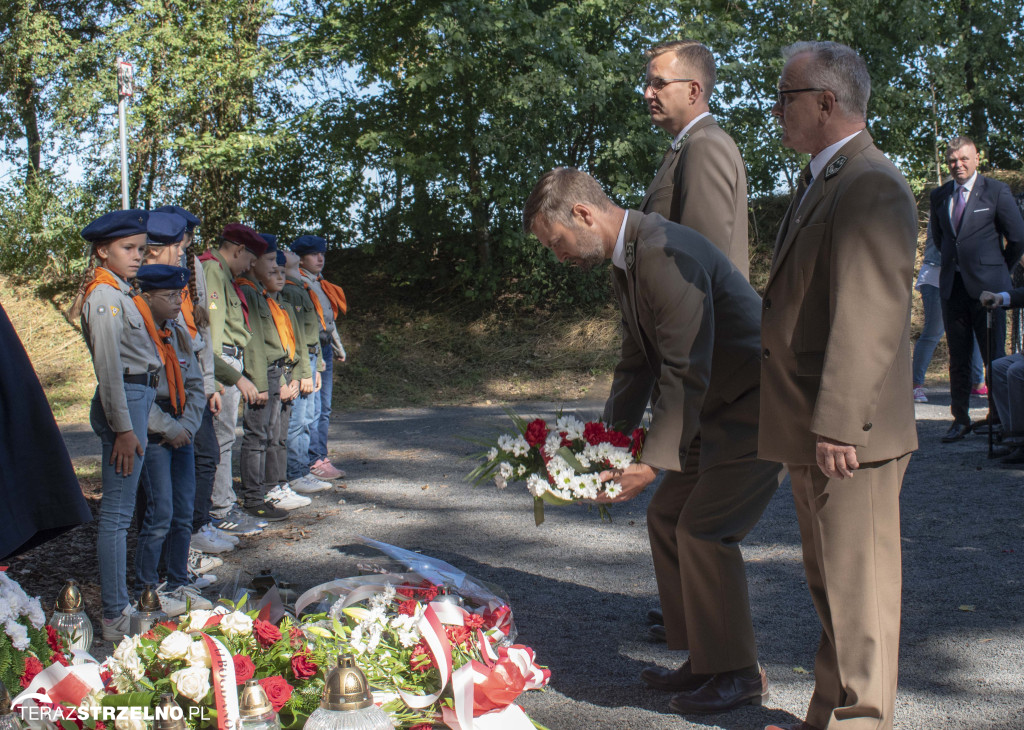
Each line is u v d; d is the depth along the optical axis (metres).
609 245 3.17
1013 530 5.14
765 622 4.02
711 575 3.18
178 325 4.45
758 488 3.22
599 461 3.11
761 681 3.25
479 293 15.96
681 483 3.44
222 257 5.89
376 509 6.46
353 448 9.15
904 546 4.97
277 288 6.34
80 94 14.80
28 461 2.32
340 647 2.83
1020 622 3.82
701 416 3.24
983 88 15.92
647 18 14.39
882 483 2.60
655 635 3.89
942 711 3.04
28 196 15.72
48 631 2.59
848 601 2.60
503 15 13.58
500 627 3.42
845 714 2.57
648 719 3.12
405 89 15.27
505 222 15.39
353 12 15.49
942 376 12.50
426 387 13.85
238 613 2.77
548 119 14.31
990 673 3.34
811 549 2.77
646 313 3.15
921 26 15.21
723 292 3.18
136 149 15.44
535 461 3.24
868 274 2.47
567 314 15.69
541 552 5.27
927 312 9.95
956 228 7.52
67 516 2.34
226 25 15.47
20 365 2.34
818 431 2.48
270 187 16.25
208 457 5.36
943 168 16.16
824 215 2.62
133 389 3.99
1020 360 6.86
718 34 14.54
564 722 3.10
